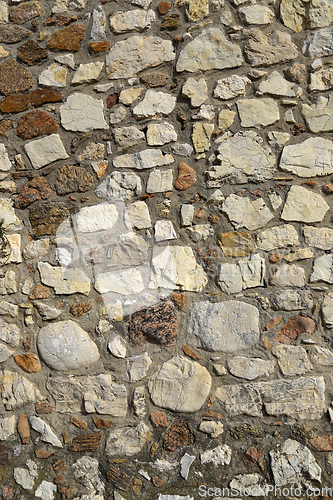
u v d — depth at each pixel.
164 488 1.93
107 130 2.21
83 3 2.26
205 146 2.15
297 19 2.18
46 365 2.08
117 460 1.97
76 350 2.07
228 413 1.98
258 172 2.13
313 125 2.14
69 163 2.21
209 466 1.94
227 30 2.19
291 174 2.13
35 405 2.05
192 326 2.06
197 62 2.19
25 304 2.13
